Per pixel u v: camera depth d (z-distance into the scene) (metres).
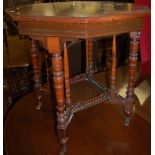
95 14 0.78
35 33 0.81
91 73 1.33
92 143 1.03
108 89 1.12
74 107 0.99
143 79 1.57
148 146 1.01
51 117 1.23
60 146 0.98
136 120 1.18
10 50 2.55
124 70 1.73
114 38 0.99
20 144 1.04
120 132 1.10
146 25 1.45
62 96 0.88
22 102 1.38
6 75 2.10
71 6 1.03
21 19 0.79
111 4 1.07
